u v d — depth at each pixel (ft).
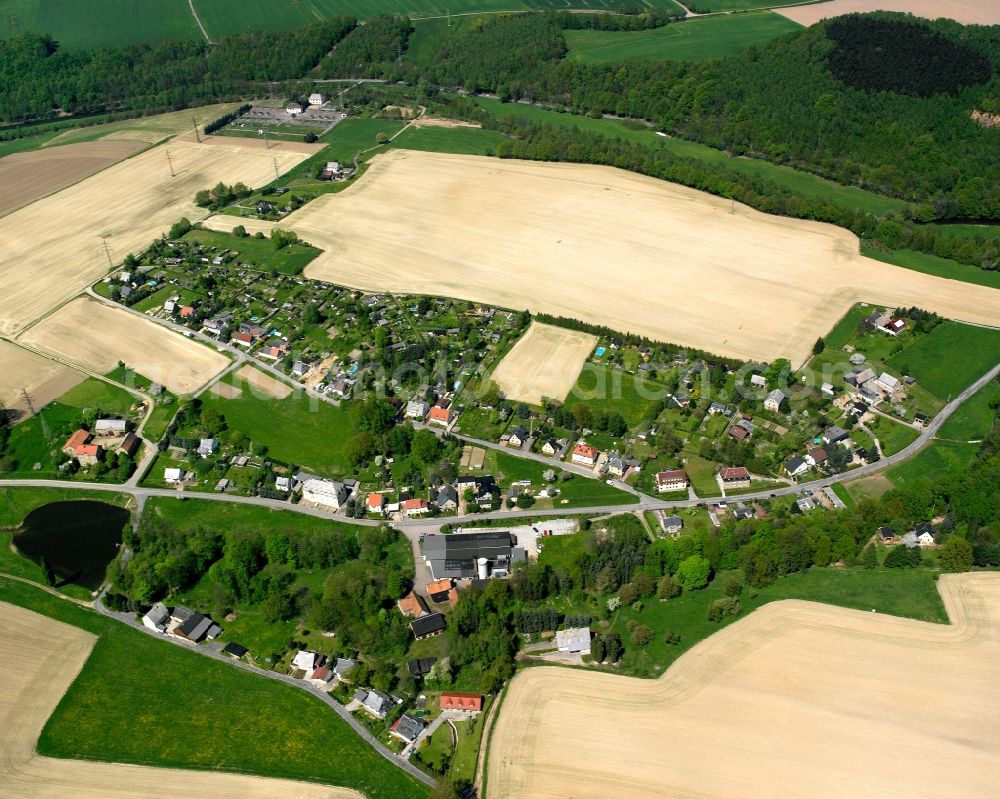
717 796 525.75
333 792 537.24
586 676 599.98
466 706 579.48
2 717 581.94
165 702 592.19
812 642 620.49
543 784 534.78
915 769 538.88
